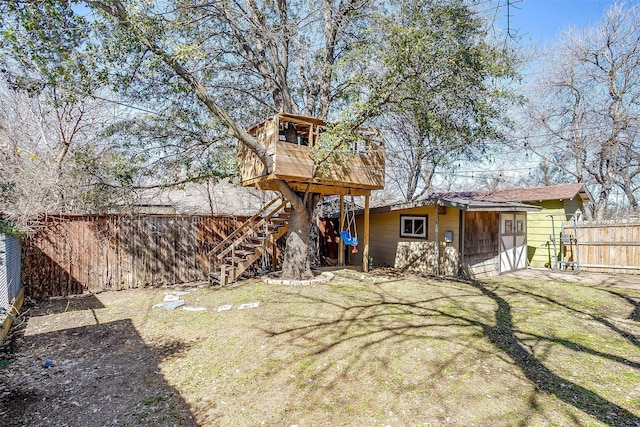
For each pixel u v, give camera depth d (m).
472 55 6.50
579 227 11.48
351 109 7.02
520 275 10.52
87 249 8.16
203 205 16.41
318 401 3.25
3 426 2.88
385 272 10.41
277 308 6.35
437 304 6.66
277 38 8.73
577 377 3.68
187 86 6.88
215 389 3.49
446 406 3.13
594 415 2.97
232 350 4.46
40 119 11.16
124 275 8.56
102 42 5.80
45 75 5.43
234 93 9.98
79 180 9.66
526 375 3.73
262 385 3.56
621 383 3.56
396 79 6.78
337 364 4.01
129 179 8.78
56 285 7.79
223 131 8.78
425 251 10.60
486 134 7.93
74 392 3.45
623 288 8.28
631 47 15.27
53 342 4.85
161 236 9.10
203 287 8.58
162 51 5.94
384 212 11.49
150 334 5.12
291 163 7.80
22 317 6.06
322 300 6.91
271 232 9.71
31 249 7.57
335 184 8.76
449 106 7.48
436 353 4.29
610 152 16.39
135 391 3.46
